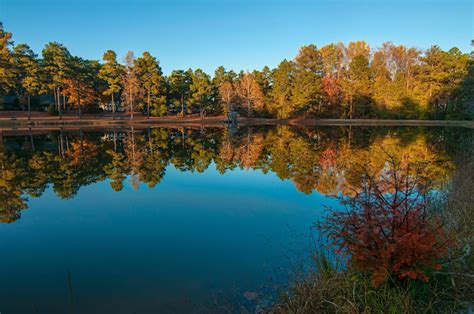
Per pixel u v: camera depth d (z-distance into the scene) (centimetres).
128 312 296
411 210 257
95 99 4600
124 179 929
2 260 414
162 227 530
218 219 564
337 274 293
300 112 4266
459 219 370
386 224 250
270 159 1289
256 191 767
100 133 2553
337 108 4353
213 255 416
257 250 426
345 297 257
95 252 436
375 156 1295
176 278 359
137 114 4728
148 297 322
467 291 246
